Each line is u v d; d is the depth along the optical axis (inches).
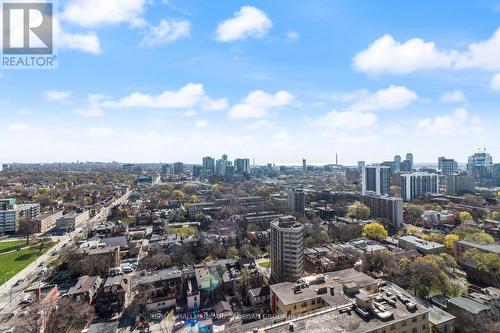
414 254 6540.4
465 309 3811.5
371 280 4062.5
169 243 7450.8
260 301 4771.2
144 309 4638.3
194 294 4746.6
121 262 6919.3
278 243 5625.0
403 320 2714.1
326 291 3732.8
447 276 5024.6
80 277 5605.3
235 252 7165.4
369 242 7667.3
